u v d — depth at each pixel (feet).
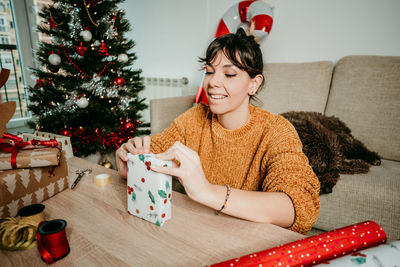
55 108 6.09
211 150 2.71
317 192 1.88
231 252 1.50
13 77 11.19
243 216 1.75
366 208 3.34
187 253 1.49
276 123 2.39
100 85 6.24
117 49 6.27
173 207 2.02
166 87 8.72
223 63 2.10
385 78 4.60
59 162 2.23
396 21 4.95
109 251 1.51
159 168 1.67
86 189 2.34
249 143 2.46
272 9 5.71
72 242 1.59
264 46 6.59
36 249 1.54
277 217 1.72
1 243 1.52
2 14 10.05
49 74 6.01
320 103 5.35
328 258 1.28
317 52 5.93
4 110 2.10
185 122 2.98
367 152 4.11
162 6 8.52
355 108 4.83
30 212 1.74
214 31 7.57
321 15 5.71
